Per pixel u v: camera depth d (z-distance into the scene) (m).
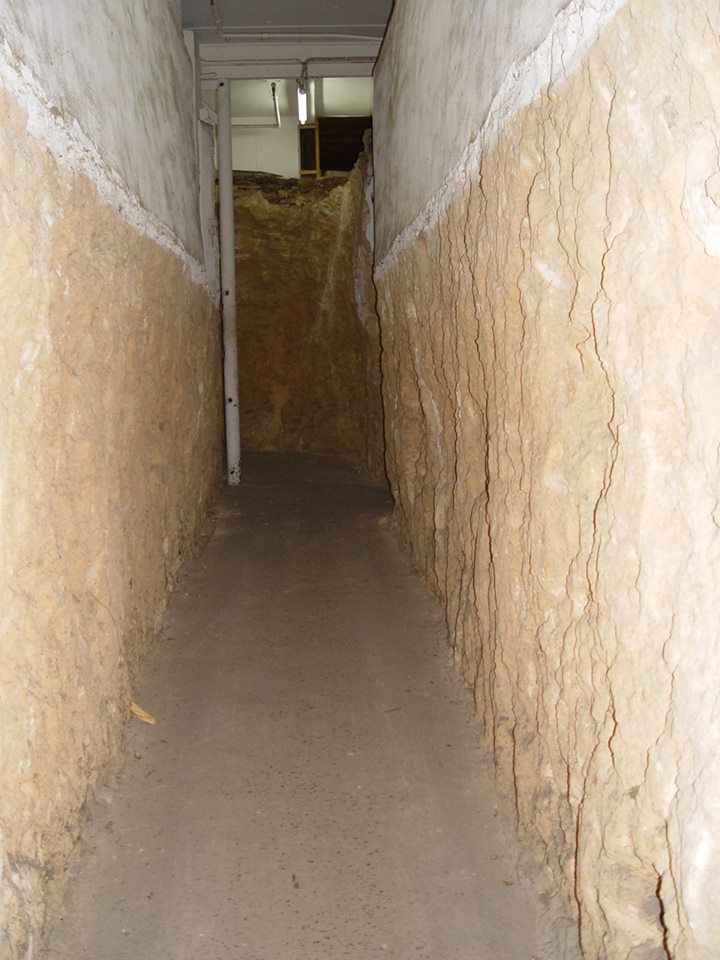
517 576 2.73
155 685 3.97
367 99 14.51
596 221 1.87
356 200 9.11
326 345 10.48
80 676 2.78
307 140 15.05
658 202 1.55
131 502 3.79
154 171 4.38
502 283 2.71
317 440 10.63
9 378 2.08
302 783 3.22
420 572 5.46
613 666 1.86
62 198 2.48
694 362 1.47
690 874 1.52
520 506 2.66
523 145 2.40
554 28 2.12
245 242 10.34
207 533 6.60
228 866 2.75
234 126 14.98
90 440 2.88
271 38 7.68
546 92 2.20
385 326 6.42
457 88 3.49
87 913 2.52
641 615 1.70
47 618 2.40
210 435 7.16
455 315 3.64
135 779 3.21
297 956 2.39
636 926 1.94
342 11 7.21
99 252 3.01
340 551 6.19
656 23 1.54
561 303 2.20
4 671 2.07
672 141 1.49
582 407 2.12
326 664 4.25
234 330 8.28
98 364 3.02
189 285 5.69
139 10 4.20
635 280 1.66
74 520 2.69
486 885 2.65
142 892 2.62
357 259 8.98
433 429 4.78
